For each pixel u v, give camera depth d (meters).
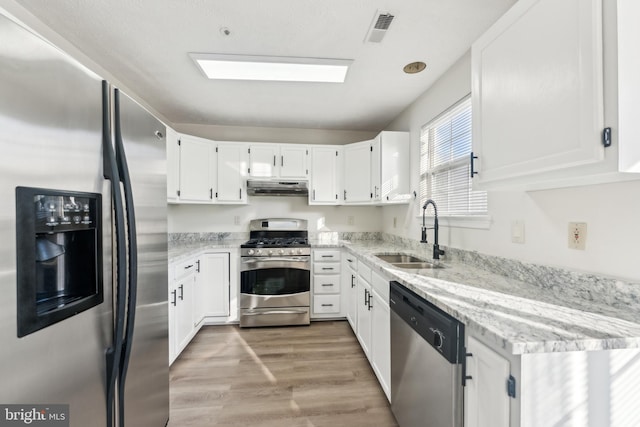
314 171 3.33
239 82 2.29
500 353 0.82
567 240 1.19
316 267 3.07
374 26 1.60
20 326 0.64
